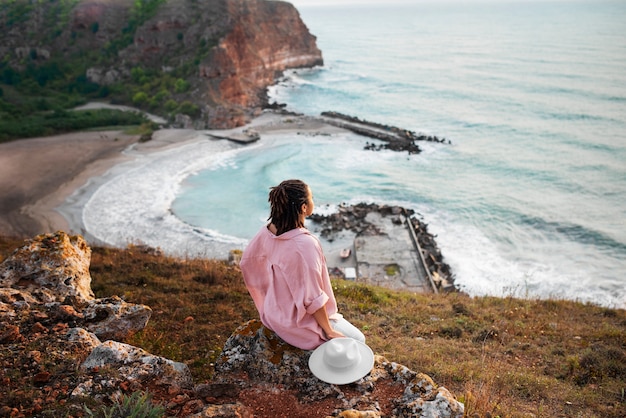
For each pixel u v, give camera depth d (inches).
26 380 222.2
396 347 513.3
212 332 483.5
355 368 194.7
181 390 211.8
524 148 3390.7
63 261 386.3
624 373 475.2
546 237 2095.2
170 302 573.9
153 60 4845.0
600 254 1936.5
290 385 203.2
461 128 3927.2
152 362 231.9
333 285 770.8
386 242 1926.7
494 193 2566.4
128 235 1999.3
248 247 206.8
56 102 4340.6
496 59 7578.7
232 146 3248.0
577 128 3858.3
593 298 1624.0
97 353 236.8
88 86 4699.8
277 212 191.2
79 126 3570.4
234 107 4062.5
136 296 587.2
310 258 187.6
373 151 3233.3
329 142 3410.4
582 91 5093.5
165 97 4180.6
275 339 215.9
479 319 651.5
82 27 5290.4
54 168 2736.2
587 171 2925.7
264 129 3666.3
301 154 3144.7
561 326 641.6
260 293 215.2
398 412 191.6
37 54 5123.0
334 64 7362.2
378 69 6919.3
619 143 3462.1
